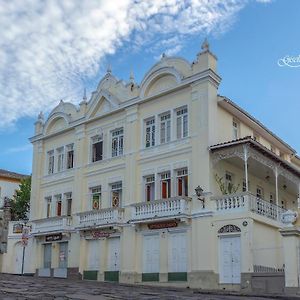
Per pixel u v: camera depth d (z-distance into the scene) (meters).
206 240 24.39
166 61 28.56
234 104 27.19
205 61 26.44
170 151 27.28
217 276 23.66
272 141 33.62
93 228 29.88
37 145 36.84
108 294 17.16
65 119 34.84
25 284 21.34
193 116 26.55
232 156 24.91
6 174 51.41
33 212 35.59
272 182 31.97
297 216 20.33
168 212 25.73
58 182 34.41
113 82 31.83
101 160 31.36
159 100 28.62
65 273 31.45
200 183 25.33
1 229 43.03
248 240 22.97
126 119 30.25
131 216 27.81
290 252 19.33
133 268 27.31
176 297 16.81
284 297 17.95
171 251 25.92
